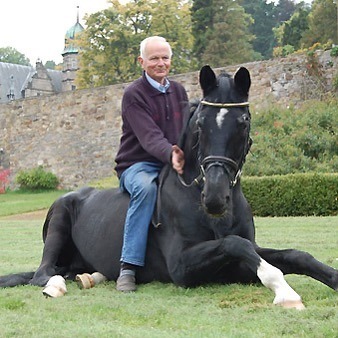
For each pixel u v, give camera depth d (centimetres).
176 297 465
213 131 440
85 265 609
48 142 3572
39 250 989
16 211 2386
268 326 363
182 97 559
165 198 509
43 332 371
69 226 614
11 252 951
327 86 2669
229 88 450
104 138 3394
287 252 466
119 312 427
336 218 1495
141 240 521
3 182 3669
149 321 399
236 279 500
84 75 6022
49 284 514
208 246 467
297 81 2728
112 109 3369
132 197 527
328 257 738
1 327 386
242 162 454
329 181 1733
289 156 2181
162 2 5862
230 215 476
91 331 366
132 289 514
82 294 508
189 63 5844
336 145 2242
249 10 8606
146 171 536
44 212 2338
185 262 480
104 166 3397
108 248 560
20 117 3666
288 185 1766
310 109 2511
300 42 5344
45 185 3531
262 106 2783
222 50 5459
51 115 3556
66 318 416
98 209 587
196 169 486
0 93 9075
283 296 419
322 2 5434
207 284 502
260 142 2266
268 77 2797
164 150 505
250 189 1802
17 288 552
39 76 9331
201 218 481
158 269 530
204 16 5550
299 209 1758
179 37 5912
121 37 5875
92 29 5912
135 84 545
